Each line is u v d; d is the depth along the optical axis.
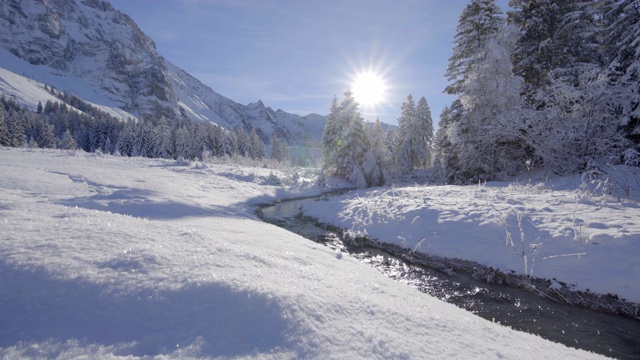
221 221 7.44
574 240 6.05
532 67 18.30
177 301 2.08
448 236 7.67
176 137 62.06
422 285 5.88
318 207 13.34
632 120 12.99
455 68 20.64
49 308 1.86
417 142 38.41
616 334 4.12
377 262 7.27
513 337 3.00
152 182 14.08
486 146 17.31
